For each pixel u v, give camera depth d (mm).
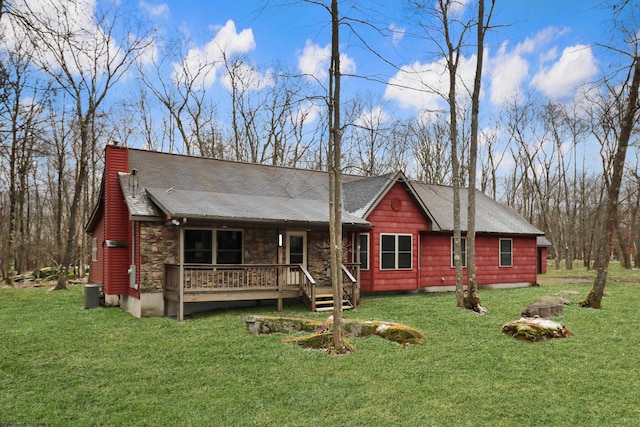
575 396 6094
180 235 11688
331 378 6879
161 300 12727
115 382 6809
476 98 12812
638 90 12773
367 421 5348
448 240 18641
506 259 20281
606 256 12750
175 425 5285
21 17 6027
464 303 13039
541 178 37875
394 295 16641
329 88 8617
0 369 7496
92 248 19281
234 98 30562
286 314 12680
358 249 15156
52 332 10328
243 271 13016
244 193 15359
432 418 5422
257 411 5668
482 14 12578
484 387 6465
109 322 11602
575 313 11812
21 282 23656
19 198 27812
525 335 9156
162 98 28422
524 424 5258
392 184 16594
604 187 32438
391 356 8062
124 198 13930
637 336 9273
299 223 13125
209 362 7812
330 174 8844
